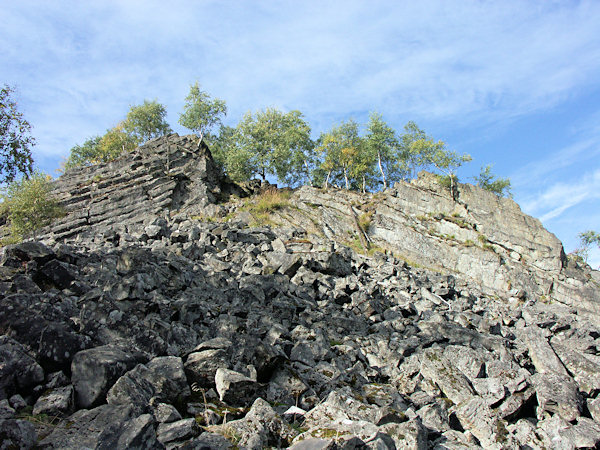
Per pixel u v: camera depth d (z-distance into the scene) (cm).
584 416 1127
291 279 1975
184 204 4347
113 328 934
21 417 645
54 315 873
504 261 3900
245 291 1494
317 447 629
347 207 4459
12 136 2253
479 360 1256
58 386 726
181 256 1905
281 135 5947
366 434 735
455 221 4156
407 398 1120
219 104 5500
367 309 1819
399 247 4062
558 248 3962
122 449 555
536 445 959
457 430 998
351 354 1316
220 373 865
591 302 3647
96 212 4041
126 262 1344
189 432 663
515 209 4238
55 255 1295
